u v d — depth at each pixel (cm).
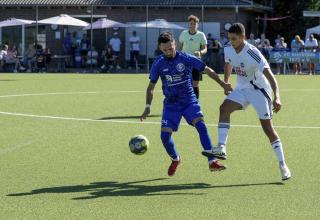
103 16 5681
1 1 5678
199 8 5556
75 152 1458
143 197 1059
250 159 1384
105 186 1138
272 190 1109
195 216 948
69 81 3744
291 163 1344
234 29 1170
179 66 1186
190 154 1442
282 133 1769
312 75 4506
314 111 2292
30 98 2680
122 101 2589
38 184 1148
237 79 1223
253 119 2039
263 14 6481
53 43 5656
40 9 5725
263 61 1173
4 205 1009
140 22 5550
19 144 1557
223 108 1202
